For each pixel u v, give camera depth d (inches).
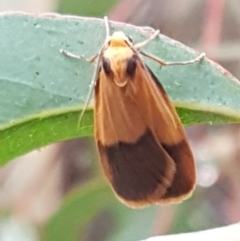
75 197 3.2
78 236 3.2
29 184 3.8
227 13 3.5
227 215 3.5
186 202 3.4
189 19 3.7
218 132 3.6
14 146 2.0
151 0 3.6
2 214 3.7
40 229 3.5
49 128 2.0
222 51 3.5
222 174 3.6
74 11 3.3
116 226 3.3
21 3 3.6
